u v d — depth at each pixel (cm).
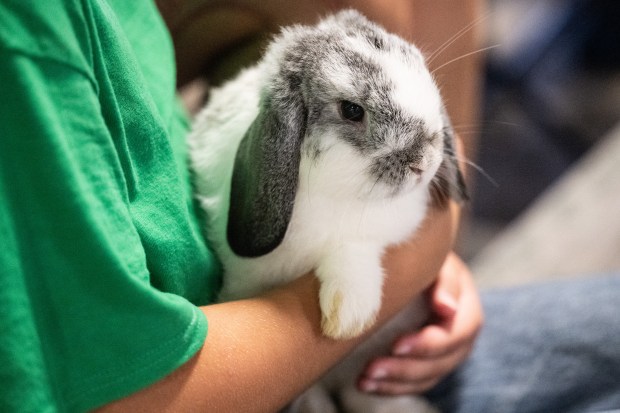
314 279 104
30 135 63
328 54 107
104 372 73
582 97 349
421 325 134
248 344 86
